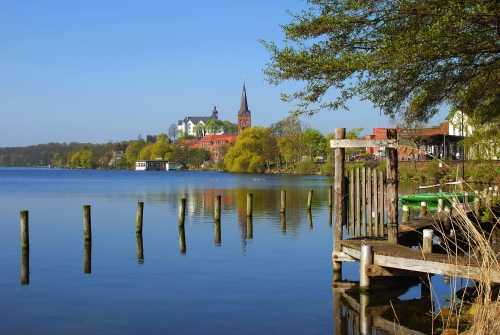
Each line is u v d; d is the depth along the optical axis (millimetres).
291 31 12062
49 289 14156
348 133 89875
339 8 11859
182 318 11492
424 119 14562
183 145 173875
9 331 10797
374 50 11836
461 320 9891
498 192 13555
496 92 14570
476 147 14859
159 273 16000
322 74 12086
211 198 47281
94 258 18578
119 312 11984
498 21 10727
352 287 13953
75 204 41469
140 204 24156
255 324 11039
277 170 115688
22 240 20203
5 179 100500
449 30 10852
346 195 14641
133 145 181375
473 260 9984
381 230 14359
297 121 108438
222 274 15758
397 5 11250
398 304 12141
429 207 33375
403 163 45906
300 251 19609
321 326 10852
